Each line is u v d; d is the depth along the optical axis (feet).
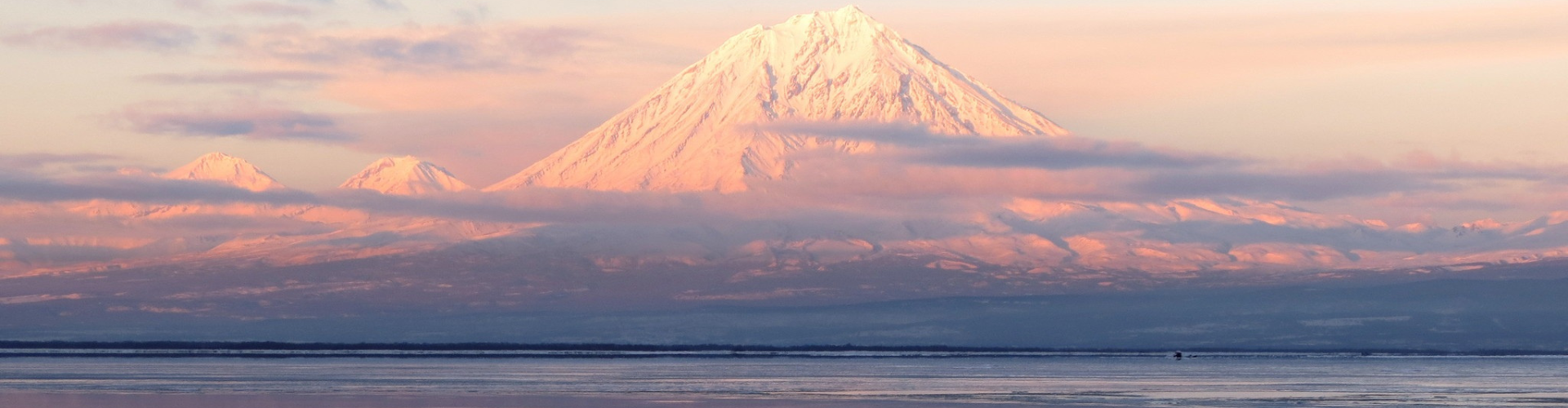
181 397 405.59
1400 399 432.25
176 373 558.15
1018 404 401.49
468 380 508.12
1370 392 469.98
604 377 544.62
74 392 420.77
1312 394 453.99
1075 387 491.72
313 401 393.09
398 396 415.03
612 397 413.18
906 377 567.18
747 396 425.69
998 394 444.55
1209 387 497.05
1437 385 517.14
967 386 493.36
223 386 459.73
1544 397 442.50
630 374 581.94
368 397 407.23
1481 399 433.89
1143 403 407.85
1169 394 449.89
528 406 379.96
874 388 476.13
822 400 411.54
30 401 386.73
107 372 559.79
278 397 404.57
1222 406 400.67
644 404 387.96
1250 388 486.79
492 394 424.05
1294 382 541.34
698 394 431.43
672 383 500.74
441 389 448.24
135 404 376.89
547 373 585.22
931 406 389.80
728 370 645.51
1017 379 557.33
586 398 409.49
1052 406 393.70
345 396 413.80
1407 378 588.50
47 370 582.76
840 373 610.65
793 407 380.99
